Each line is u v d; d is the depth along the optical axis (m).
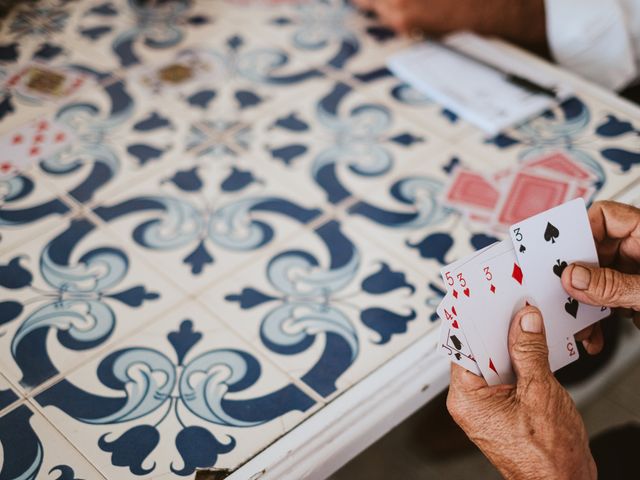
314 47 1.53
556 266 0.88
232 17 1.62
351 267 1.08
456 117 1.35
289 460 0.86
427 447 1.19
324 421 0.89
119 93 1.41
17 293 1.04
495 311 0.85
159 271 1.08
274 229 1.14
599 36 1.41
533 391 0.81
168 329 1.00
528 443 0.81
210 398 0.92
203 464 0.85
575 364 1.28
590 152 1.26
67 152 1.28
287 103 1.39
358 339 0.99
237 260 1.09
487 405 0.82
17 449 0.87
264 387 0.93
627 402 1.22
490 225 1.14
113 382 0.94
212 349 0.97
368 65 1.48
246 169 1.25
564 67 1.49
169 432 0.88
